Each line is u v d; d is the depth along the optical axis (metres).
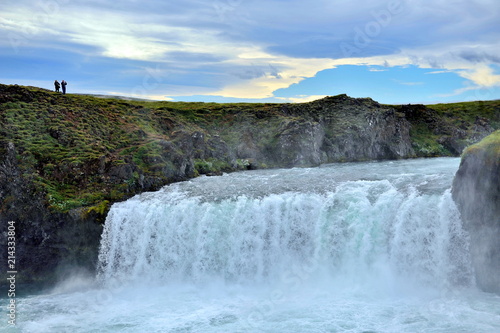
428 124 82.50
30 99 60.66
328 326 30.22
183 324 31.73
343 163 69.25
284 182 51.31
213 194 46.16
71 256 42.50
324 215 40.25
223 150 66.00
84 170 48.62
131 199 46.34
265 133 71.38
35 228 42.44
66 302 37.06
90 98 70.44
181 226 41.56
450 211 36.84
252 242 40.75
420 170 56.75
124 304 36.19
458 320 30.02
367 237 38.78
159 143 57.66
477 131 79.75
